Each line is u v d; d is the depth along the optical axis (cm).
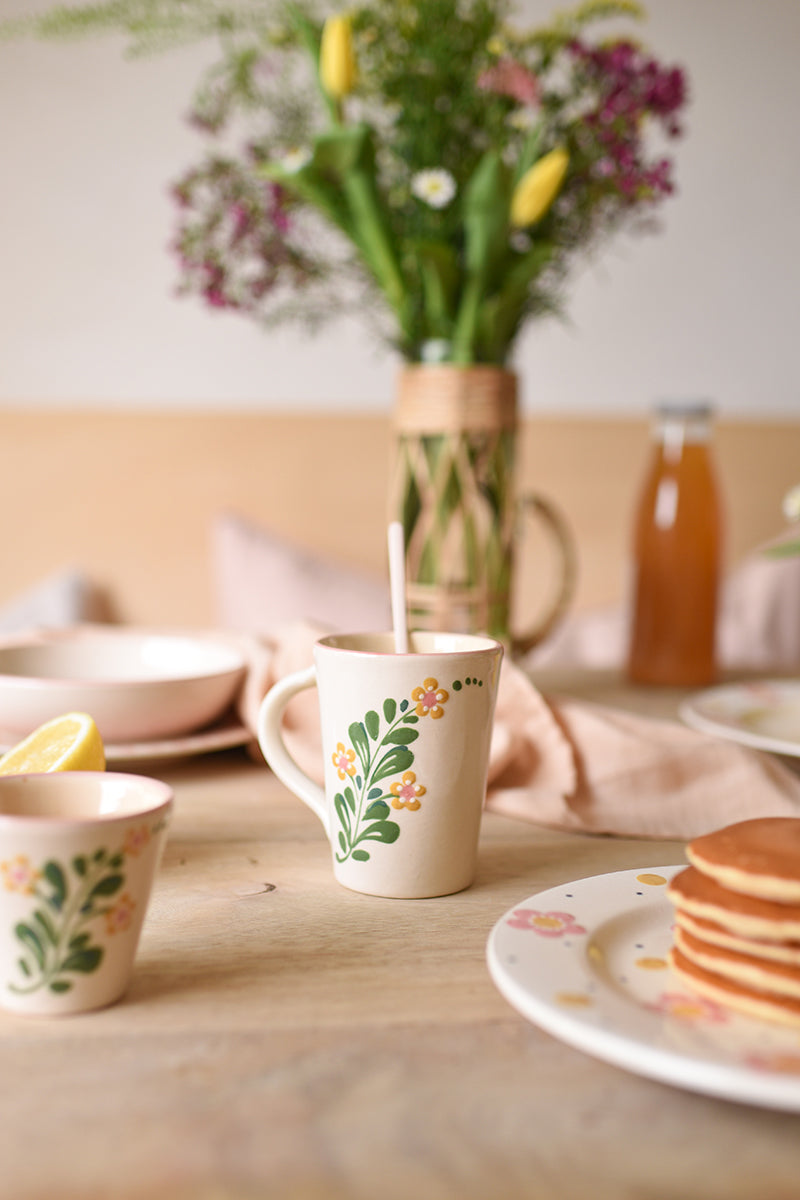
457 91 144
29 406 223
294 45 155
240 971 84
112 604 223
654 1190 58
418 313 147
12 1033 73
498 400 145
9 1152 60
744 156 247
